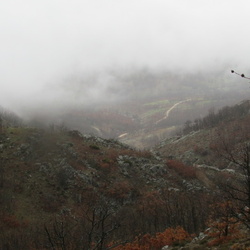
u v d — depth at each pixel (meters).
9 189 59.00
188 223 44.41
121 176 74.00
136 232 43.94
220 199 33.16
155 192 68.75
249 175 17.42
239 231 25.06
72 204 59.66
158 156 96.19
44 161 71.31
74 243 21.09
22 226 49.19
